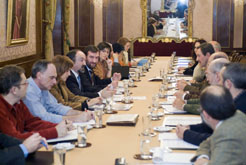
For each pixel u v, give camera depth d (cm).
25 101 350
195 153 259
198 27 1250
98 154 260
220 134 214
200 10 1244
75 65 496
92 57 560
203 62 556
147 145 256
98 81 603
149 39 1266
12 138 266
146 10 1256
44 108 360
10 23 679
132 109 409
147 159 249
